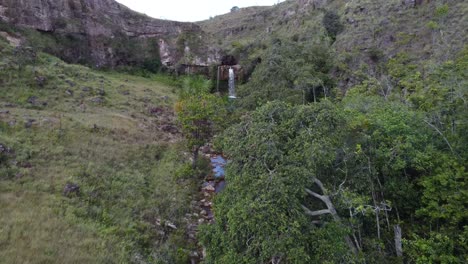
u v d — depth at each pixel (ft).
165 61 175.83
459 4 95.55
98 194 46.80
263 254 24.70
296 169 27.07
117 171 55.16
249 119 37.24
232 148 34.53
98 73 127.03
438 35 90.22
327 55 103.65
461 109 35.12
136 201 48.85
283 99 70.18
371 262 27.66
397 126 34.24
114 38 159.63
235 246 28.73
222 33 289.33
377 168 33.22
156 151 69.21
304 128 31.32
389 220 32.89
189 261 40.65
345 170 31.19
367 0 138.00
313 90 79.97
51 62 102.17
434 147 33.32
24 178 44.27
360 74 89.15
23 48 92.99
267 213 24.91
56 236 35.50
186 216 50.80
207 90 113.80
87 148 58.34
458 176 28.53
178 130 88.48
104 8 162.09
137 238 40.88
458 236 26.89
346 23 136.26
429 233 28.63
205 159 74.43
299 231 24.77
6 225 34.40
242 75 147.43
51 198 41.75
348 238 28.48
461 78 40.70
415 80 62.59
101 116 76.59
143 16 183.73
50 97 77.15
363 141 32.99
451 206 27.63
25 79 78.13
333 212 28.12
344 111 39.75
